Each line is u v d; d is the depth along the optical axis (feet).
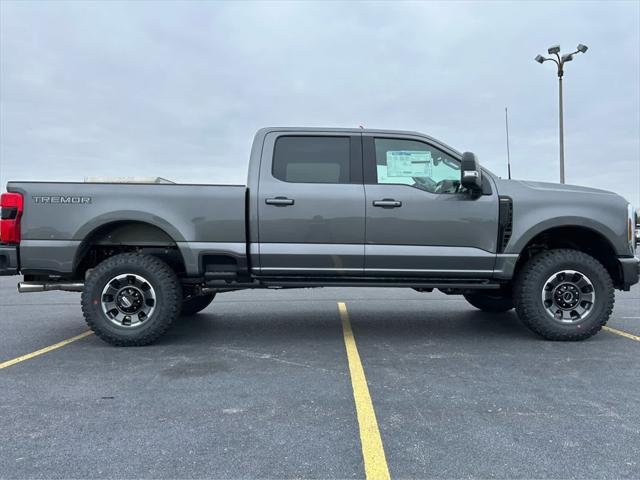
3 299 29.40
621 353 15.33
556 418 10.28
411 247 16.20
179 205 16.06
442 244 16.26
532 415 10.44
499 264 16.40
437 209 16.17
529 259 17.12
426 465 8.35
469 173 15.33
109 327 16.08
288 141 16.69
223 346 16.47
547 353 15.34
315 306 24.94
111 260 16.11
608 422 10.08
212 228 16.11
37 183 15.87
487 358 14.83
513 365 14.07
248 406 11.00
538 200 16.43
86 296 15.99
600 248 17.47
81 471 8.17
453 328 19.21
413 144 16.75
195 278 16.71
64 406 11.04
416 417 10.35
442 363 14.30
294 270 16.28
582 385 12.35
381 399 11.41
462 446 9.04
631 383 12.50
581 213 16.35
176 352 15.71
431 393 11.78
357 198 16.12
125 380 12.87
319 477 7.98
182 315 22.12
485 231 16.28
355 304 25.58
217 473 8.10
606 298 16.39
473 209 16.24
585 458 8.58
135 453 8.79
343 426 9.91
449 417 10.35
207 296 21.80
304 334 18.26
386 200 16.11
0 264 15.75
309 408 10.87
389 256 16.14
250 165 16.49
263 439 9.33
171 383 12.61
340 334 18.25
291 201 16.03
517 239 16.28
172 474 8.07
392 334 18.17
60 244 15.78
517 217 16.37
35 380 12.90
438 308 24.18
